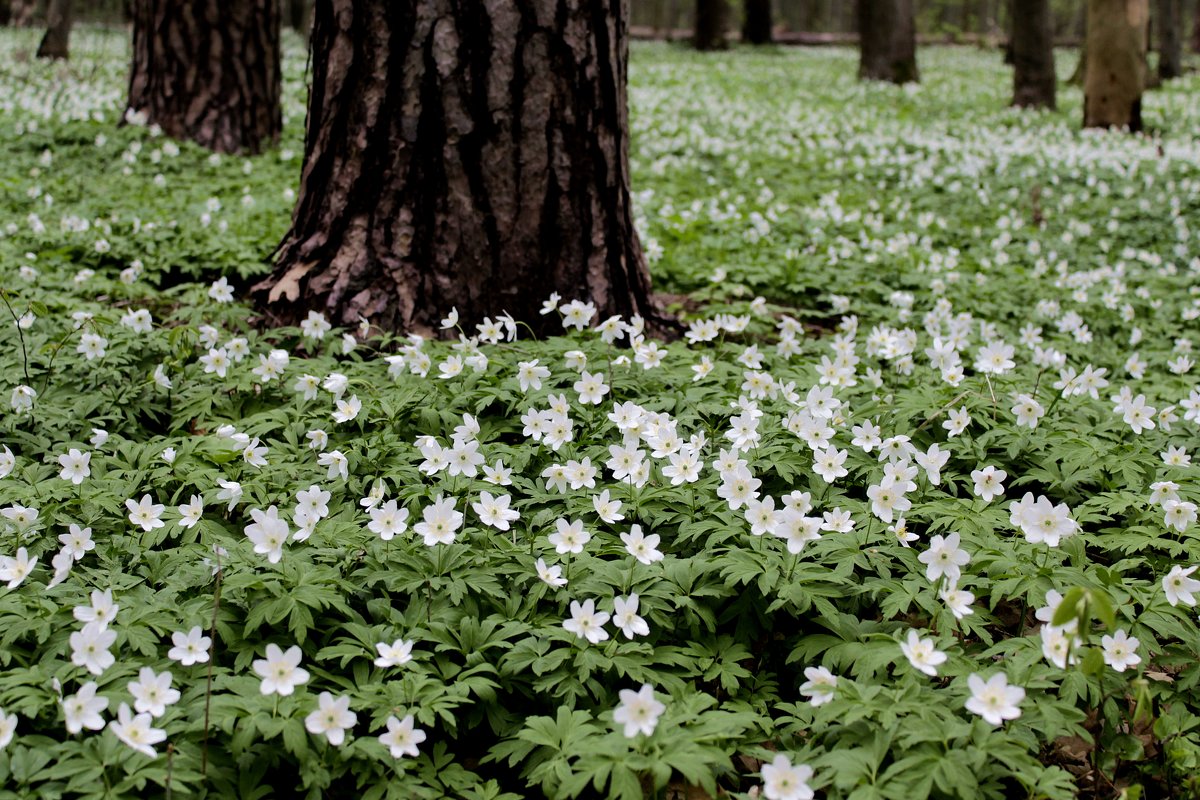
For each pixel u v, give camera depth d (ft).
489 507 11.94
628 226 19.89
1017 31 71.82
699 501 13.03
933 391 16.66
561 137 18.51
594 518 13.10
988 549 12.20
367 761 9.73
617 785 9.07
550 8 18.03
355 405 14.38
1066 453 14.92
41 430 15.19
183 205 29.76
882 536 12.35
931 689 10.30
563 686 10.55
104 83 60.13
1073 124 63.87
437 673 10.69
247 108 38.06
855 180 43.91
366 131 18.48
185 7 36.99
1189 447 15.93
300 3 111.75
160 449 14.26
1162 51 103.24
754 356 16.31
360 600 11.51
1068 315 22.13
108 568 11.71
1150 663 11.79
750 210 35.91
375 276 18.65
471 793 9.95
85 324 17.25
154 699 9.20
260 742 9.73
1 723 8.78
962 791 8.96
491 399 15.20
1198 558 12.38
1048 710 9.98
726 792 9.59
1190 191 40.81
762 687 11.48
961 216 38.11
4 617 10.50
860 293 26.05
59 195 30.94
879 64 90.07
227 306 19.65
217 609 10.31
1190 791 10.04
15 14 93.81
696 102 66.90
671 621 11.62
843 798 9.24
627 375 16.42
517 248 18.60
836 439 14.62
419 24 17.94
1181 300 27.91
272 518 10.88
